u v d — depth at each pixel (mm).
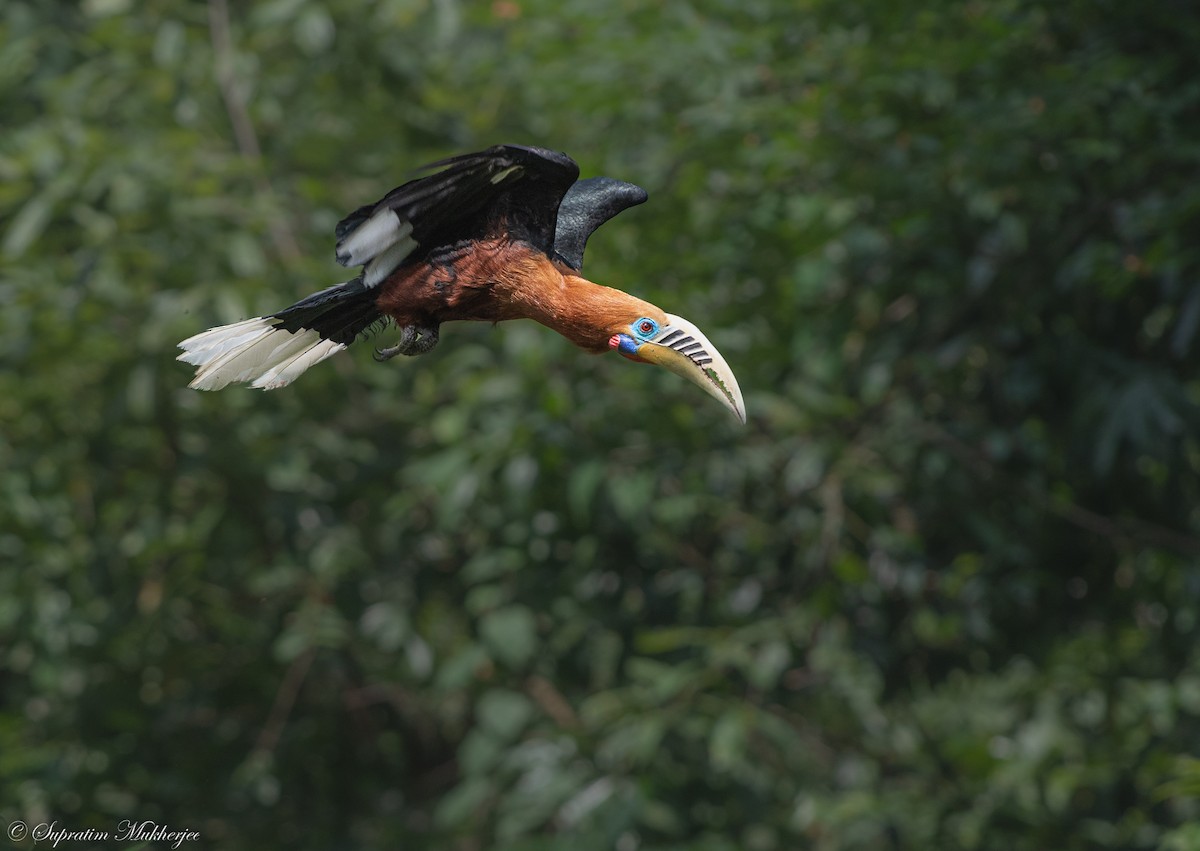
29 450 11508
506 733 10914
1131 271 9297
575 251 5453
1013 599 11117
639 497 10227
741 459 11000
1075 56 10094
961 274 10523
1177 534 11188
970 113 9891
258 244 11430
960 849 11305
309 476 11734
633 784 10547
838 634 11078
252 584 11617
